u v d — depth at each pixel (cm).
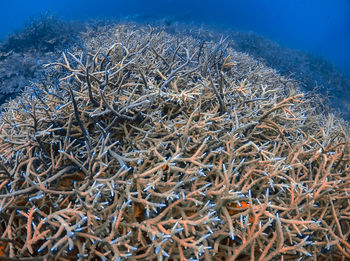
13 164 185
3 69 761
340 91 1169
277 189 189
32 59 828
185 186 174
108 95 202
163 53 303
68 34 998
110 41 434
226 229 150
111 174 178
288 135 245
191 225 147
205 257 140
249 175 179
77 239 139
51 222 138
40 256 136
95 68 223
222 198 152
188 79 264
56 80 285
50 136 199
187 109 222
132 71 246
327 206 174
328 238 173
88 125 208
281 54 1301
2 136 195
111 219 145
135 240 149
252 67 463
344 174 212
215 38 1168
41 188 147
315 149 212
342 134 255
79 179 178
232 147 184
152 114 200
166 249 145
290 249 141
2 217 154
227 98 241
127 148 185
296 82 571
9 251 140
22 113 222
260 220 154
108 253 135
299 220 165
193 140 186
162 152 177
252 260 141
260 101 248
